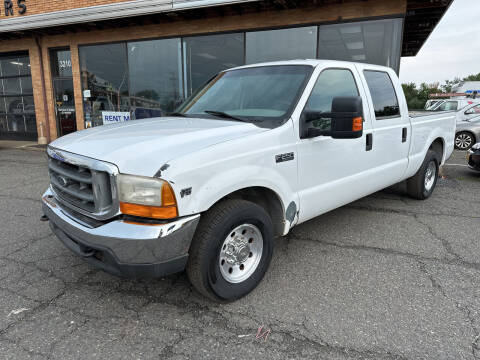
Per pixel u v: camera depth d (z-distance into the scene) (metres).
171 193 2.23
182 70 10.92
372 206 5.25
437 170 5.67
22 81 13.50
